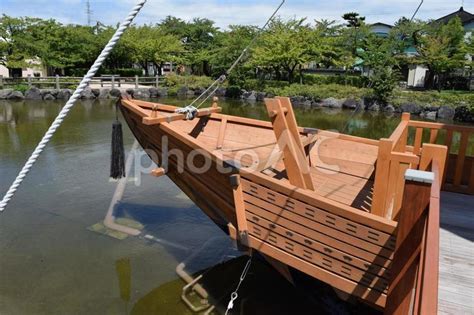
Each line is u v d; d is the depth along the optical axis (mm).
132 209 5633
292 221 2842
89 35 24016
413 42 22250
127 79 22453
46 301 3609
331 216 2633
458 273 2750
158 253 4492
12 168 7344
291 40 21969
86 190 6305
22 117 13469
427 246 1496
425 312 1192
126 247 4602
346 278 2660
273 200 2912
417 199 1993
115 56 25625
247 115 15992
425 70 25266
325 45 22469
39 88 19578
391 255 2441
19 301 3588
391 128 13883
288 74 24031
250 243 3131
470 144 10789
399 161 2932
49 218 5277
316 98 19875
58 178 6848
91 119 13172
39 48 20891
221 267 4207
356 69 27266
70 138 10125
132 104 4008
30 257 4332
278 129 3502
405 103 17734
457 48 21172
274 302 3648
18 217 5281
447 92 20656
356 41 23469
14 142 9555
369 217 2469
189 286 3791
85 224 5129
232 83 22859
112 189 6363
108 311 3498
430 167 2588
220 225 3855
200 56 26219
